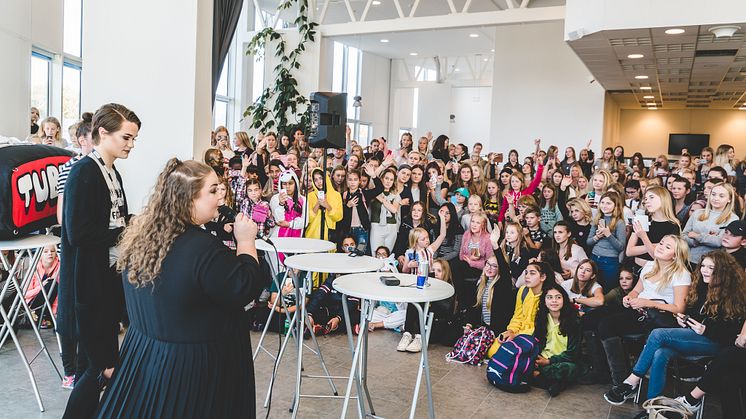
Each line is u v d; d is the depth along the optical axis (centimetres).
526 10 962
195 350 187
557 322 417
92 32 482
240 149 773
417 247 527
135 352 193
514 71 1346
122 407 189
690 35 691
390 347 479
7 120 591
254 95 1341
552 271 430
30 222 357
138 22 475
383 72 1939
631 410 375
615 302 442
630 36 705
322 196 491
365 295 262
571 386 414
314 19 1112
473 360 447
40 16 771
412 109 2152
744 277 343
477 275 530
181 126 471
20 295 379
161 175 195
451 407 369
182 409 185
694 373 385
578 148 1311
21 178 347
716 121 1780
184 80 470
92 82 485
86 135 321
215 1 1009
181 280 183
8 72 588
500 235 557
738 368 322
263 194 603
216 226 319
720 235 449
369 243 604
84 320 264
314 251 350
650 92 1338
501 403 379
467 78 2117
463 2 1299
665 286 393
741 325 339
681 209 551
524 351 401
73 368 360
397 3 1041
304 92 1109
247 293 188
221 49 1033
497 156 930
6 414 328
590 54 843
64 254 282
